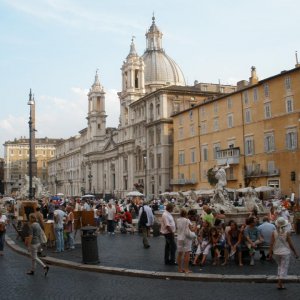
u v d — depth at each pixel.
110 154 128.12
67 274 17.19
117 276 16.70
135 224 34.78
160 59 122.75
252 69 75.69
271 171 61.72
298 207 38.94
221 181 32.88
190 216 20.86
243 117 68.06
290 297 12.88
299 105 57.84
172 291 13.97
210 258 19.98
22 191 75.19
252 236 18.30
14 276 16.77
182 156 84.44
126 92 112.12
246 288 14.26
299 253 20.80
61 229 23.33
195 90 93.56
